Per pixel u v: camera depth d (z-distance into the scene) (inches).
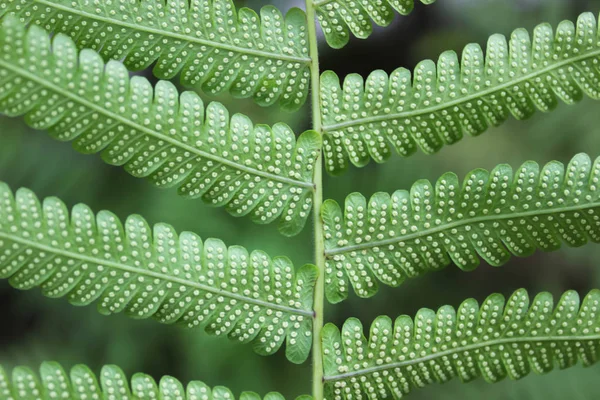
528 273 18.6
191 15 12.1
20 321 17.5
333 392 12.1
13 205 11.5
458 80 12.4
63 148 16.6
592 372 15.2
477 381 15.4
